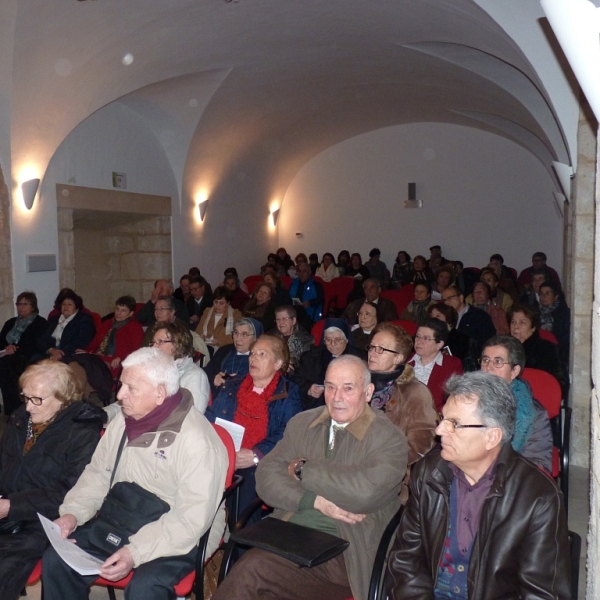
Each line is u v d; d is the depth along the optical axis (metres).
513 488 1.84
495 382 1.88
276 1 5.70
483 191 11.61
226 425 2.90
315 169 12.65
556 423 3.39
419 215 12.05
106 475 2.45
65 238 7.05
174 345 3.38
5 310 6.25
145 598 2.13
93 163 7.43
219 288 6.00
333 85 8.78
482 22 4.95
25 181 6.35
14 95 5.70
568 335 5.42
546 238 11.29
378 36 6.73
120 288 9.20
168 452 2.29
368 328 4.73
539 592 1.75
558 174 5.25
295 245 12.93
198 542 2.30
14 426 2.63
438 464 1.99
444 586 1.95
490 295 5.93
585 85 1.35
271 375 3.14
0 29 5.07
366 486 2.19
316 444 2.44
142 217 8.79
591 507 1.61
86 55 5.68
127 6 5.21
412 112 10.90
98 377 4.85
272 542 2.08
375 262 11.73
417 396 2.82
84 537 2.32
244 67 7.32
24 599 2.85
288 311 4.60
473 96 8.54
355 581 2.19
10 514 2.38
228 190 10.51
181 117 8.18
